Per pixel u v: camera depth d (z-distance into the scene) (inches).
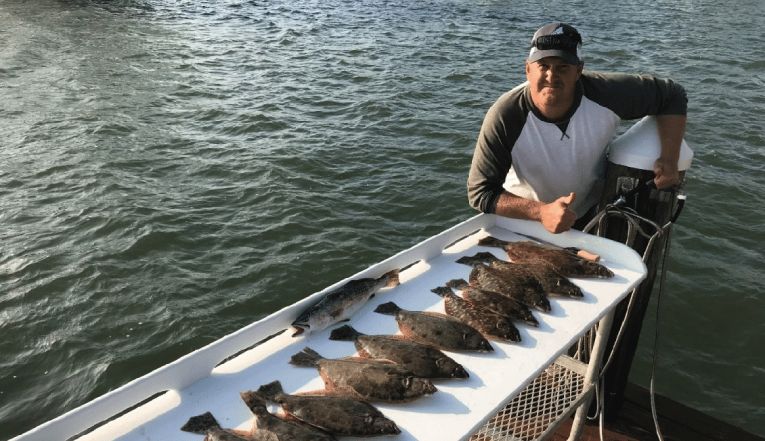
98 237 337.4
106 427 86.4
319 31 809.5
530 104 132.2
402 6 971.9
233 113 517.3
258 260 323.9
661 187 136.2
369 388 94.6
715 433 169.9
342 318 111.6
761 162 424.5
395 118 505.7
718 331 271.4
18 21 856.3
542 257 125.6
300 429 88.1
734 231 345.1
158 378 90.8
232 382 96.7
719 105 528.4
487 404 92.4
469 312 111.6
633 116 136.6
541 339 105.5
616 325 155.3
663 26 835.4
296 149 445.4
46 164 417.1
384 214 368.5
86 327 275.6
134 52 710.5
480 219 138.4
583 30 812.6
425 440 86.4
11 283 299.6
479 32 802.8
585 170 139.8
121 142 457.1
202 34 801.6
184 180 402.0
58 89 574.9
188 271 313.7
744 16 897.5
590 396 134.3
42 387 246.7
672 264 314.5
